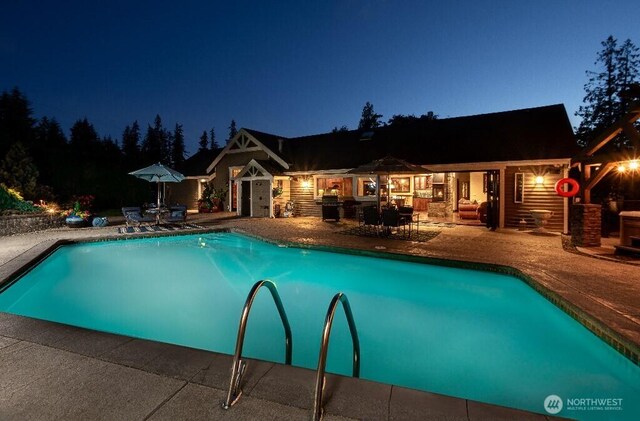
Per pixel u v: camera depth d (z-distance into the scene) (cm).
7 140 2148
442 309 629
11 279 641
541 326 554
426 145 1667
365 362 461
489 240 1038
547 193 1305
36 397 252
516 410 231
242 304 680
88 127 4978
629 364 361
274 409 236
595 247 892
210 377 276
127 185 2269
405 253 833
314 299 695
